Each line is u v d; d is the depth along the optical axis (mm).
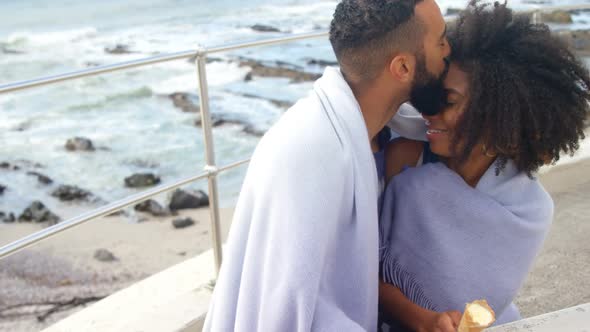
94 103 12734
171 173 8883
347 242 1364
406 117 1584
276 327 1311
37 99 12992
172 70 14781
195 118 11422
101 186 8477
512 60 1366
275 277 1297
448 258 1516
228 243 1406
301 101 1400
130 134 10656
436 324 1473
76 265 5730
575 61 1401
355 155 1322
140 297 2611
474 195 1489
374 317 1452
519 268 1540
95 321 2471
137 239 6328
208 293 2523
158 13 22656
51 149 10008
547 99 1354
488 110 1351
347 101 1332
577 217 3291
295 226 1264
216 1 23844
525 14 1438
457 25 1431
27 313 4930
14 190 8328
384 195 1627
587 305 1398
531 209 1518
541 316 1370
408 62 1339
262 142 1366
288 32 19453
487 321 1232
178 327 2322
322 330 1293
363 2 1322
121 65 2191
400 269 1582
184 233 6457
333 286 1389
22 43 19812
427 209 1521
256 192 1329
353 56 1348
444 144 1469
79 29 21125
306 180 1273
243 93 12773
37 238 2053
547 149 1403
